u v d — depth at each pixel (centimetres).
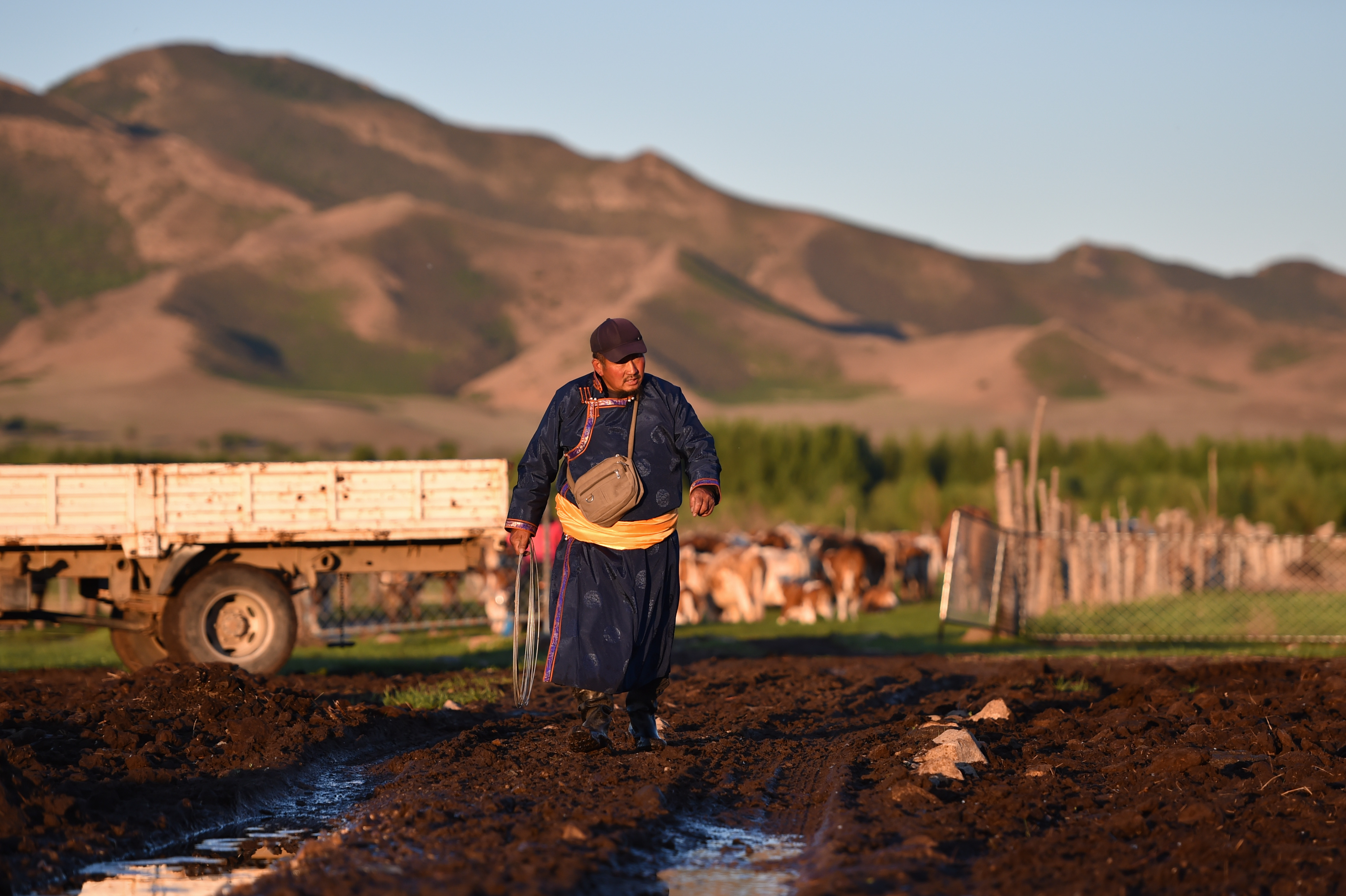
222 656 2228
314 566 2325
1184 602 3909
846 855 909
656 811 1039
